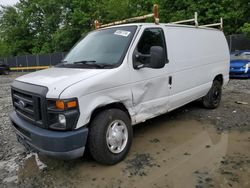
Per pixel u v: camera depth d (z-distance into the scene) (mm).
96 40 4523
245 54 12969
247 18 17656
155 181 3320
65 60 4574
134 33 4109
